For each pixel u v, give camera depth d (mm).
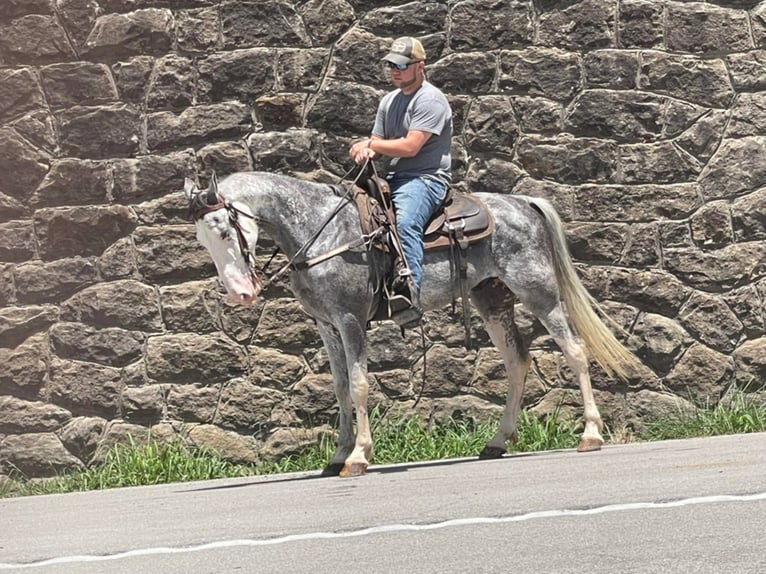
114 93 11703
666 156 11805
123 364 11531
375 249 9109
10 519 8398
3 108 11711
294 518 6914
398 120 9516
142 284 11562
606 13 11836
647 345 11711
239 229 8711
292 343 11539
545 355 11680
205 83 11680
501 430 10336
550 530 5867
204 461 11156
